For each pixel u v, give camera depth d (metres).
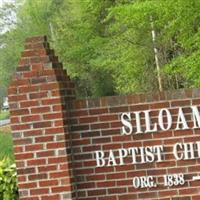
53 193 10.40
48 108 10.45
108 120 10.61
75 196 10.54
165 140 10.54
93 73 51.50
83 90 55.38
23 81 10.48
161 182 10.53
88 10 38.53
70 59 48.00
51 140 10.43
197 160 10.51
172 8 16.92
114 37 34.41
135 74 31.20
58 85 10.43
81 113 10.65
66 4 55.81
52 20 60.41
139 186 10.54
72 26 45.28
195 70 17.00
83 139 10.63
